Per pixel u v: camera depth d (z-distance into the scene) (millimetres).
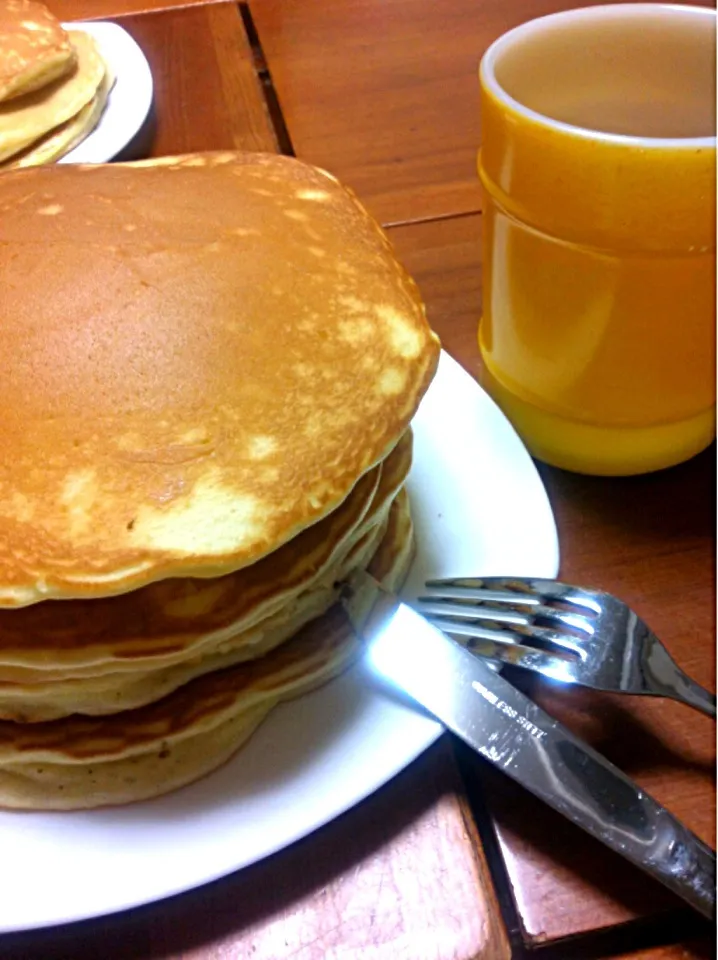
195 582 216
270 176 267
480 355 323
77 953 204
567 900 210
